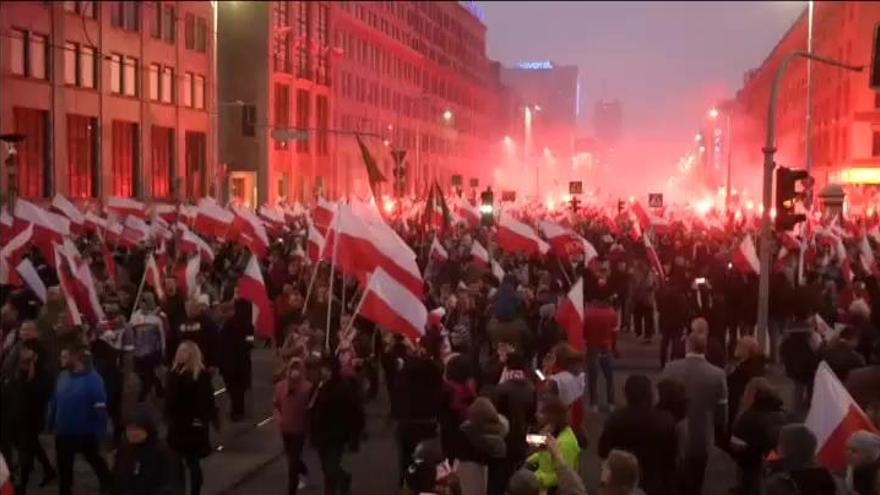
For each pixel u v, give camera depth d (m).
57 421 10.28
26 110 45.22
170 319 15.65
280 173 68.62
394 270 11.73
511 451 9.37
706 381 9.69
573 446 8.21
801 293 14.36
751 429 9.00
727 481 12.00
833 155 44.16
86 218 26.73
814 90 51.62
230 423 14.93
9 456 10.99
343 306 15.07
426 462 7.42
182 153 59.00
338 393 10.48
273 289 20.98
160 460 7.81
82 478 11.91
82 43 49.34
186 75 59.47
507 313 14.66
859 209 32.62
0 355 11.89
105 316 14.11
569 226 35.62
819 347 13.27
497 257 25.20
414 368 10.50
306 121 73.31
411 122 99.62
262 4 65.62
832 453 7.88
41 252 20.48
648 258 24.34
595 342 15.47
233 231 23.80
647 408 8.24
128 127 53.78
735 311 19.38
